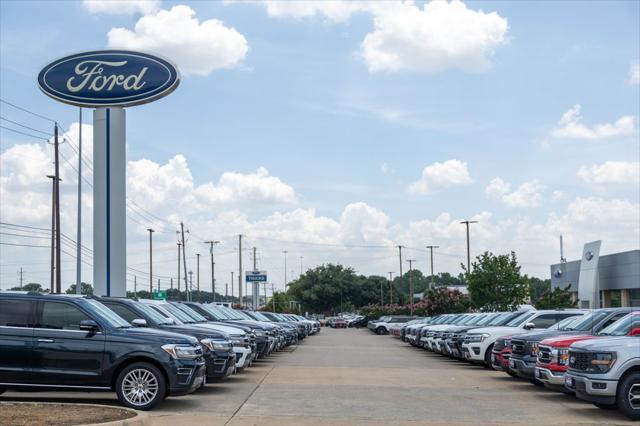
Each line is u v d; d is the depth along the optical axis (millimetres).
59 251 42125
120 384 13086
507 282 47156
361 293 135750
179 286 84062
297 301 134875
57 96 26109
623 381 12859
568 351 14023
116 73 26219
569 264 60250
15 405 11938
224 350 16359
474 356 22625
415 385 18359
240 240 93688
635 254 44156
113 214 26188
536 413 13742
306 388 17172
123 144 26516
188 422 11984
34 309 13328
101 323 13320
